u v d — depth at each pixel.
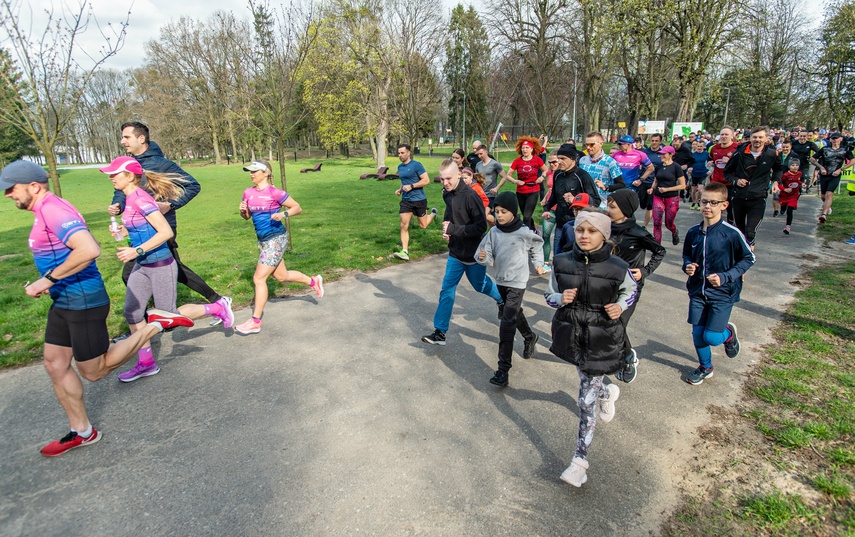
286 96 9.16
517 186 8.22
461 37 41.59
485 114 43.03
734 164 7.62
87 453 3.36
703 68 23.94
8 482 3.08
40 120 6.37
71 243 3.07
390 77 27.98
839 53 29.91
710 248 4.01
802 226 10.66
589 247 2.95
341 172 34.38
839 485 2.89
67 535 2.66
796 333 5.05
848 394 3.86
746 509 2.77
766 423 3.56
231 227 12.98
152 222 4.09
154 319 3.78
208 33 44.75
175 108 52.06
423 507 2.83
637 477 3.07
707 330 4.04
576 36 26.52
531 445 3.40
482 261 4.30
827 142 15.41
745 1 22.62
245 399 4.04
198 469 3.18
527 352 4.70
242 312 6.07
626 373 4.18
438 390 4.16
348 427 3.63
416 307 6.22
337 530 2.67
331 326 5.60
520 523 2.71
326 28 27.45
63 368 3.26
